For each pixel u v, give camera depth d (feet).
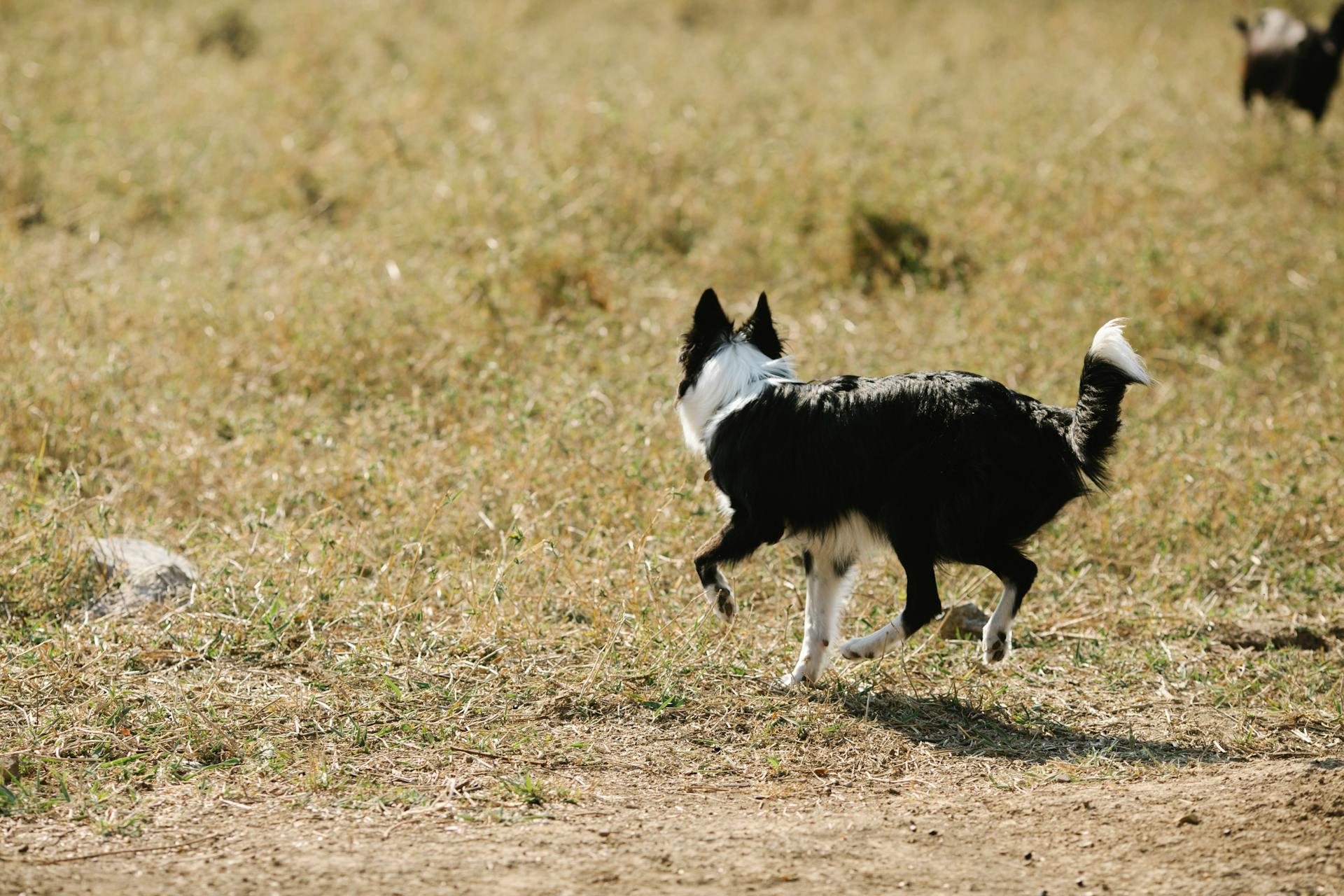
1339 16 71.61
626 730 25.38
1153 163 61.57
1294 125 71.61
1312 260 54.44
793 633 30.58
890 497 25.86
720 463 27.99
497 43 87.35
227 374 43.19
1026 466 25.46
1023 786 23.27
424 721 24.98
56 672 26.02
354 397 42.78
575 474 36.17
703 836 20.56
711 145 65.21
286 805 21.50
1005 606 26.11
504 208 55.21
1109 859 19.34
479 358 44.45
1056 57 91.35
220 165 63.36
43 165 60.80
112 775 22.44
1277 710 27.68
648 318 48.93
